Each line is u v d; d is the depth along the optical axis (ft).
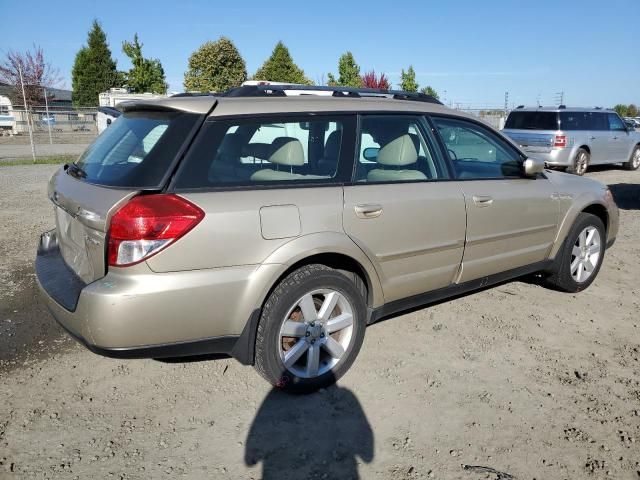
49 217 26.89
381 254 11.51
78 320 9.29
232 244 9.58
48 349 12.74
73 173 11.20
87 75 141.38
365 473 8.77
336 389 11.22
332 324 11.07
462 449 9.39
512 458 9.18
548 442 9.61
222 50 110.22
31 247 21.18
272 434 9.71
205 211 9.36
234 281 9.62
